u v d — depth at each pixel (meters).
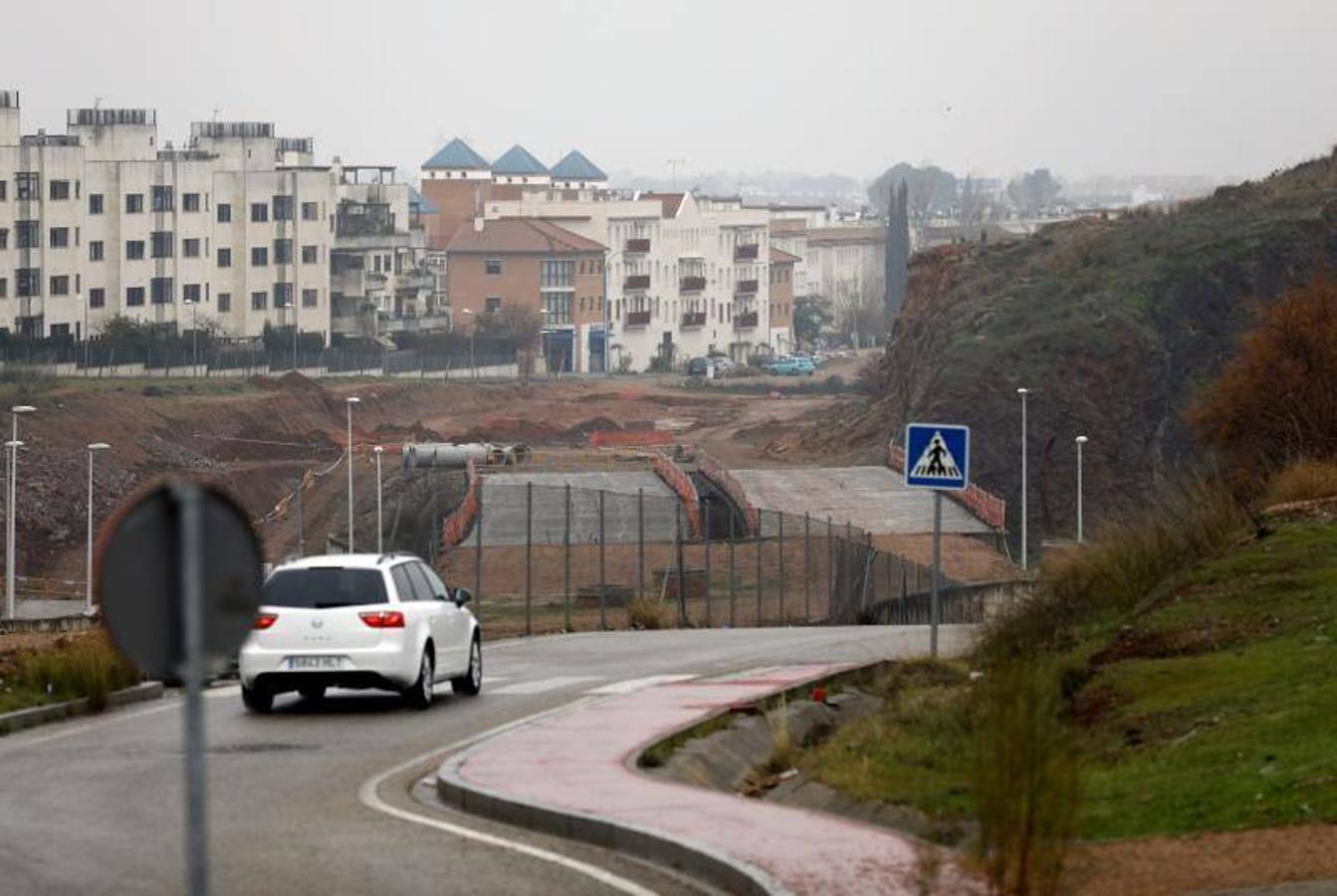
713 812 32.53
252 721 48.97
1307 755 32.09
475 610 97.69
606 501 160.38
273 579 50.69
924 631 79.62
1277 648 42.84
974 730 38.38
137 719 49.91
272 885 28.20
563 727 44.25
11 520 126.88
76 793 36.69
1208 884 25.61
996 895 25.14
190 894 17.42
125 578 16.66
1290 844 27.17
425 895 27.56
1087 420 197.25
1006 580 119.00
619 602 124.44
